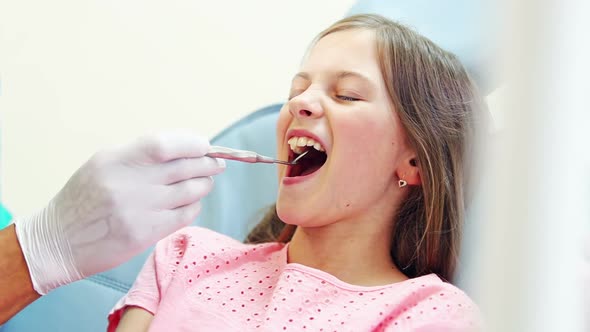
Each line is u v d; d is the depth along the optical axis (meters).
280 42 1.64
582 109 0.42
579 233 0.44
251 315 0.83
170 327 0.83
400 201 0.90
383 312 0.77
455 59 0.96
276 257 0.93
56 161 1.67
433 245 0.90
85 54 1.66
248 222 1.21
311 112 0.83
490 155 0.46
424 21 1.11
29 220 0.82
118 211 0.77
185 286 0.88
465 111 0.92
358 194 0.85
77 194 0.79
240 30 1.65
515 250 0.41
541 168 0.41
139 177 0.78
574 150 0.41
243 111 1.66
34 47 1.66
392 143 0.86
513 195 0.41
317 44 0.93
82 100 1.67
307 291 0.82
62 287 1.14
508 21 0.43
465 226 0.88
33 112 1.66
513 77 0.42
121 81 1.67
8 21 1.65
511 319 0.41
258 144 1.25
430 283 0.79
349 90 0.85
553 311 0.41
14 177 1.66
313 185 0.85
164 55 1.66
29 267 0.79
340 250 0.88
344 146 0.83
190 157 0.80
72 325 1.11
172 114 1.67
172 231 0.81
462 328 0.73
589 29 0.41
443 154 0.90
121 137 1.66
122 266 1.17
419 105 0.88
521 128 0.41
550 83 0.41
